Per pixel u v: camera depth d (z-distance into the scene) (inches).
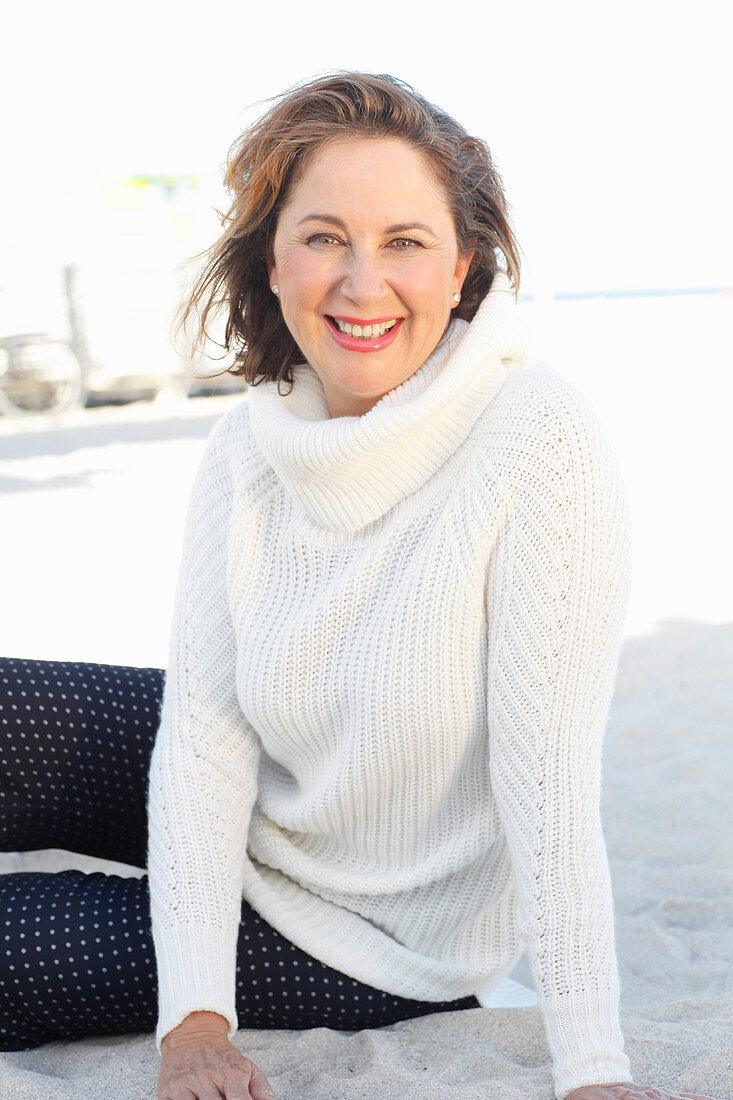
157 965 67.5
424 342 66.7
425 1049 69.1
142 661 177.8
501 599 62.9
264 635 68.8
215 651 73.3
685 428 389.1
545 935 61.7
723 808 116.9
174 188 716.7
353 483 66.1
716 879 101.0
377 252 64.7
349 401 70.7
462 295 71.7
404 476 65.9
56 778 77.4
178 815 70.3
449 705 64.8
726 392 461.4
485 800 69.0
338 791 68.4
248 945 70.8
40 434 483.8
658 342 660.7
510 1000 78.7
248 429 75.2
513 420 63.9
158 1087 62.2
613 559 63.0
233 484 74.2
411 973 70.9
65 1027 72.2
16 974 69.6
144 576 238.7
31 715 76.6
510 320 66.9
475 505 63.5
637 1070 67.1
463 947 71.8
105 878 74.6
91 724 78.2
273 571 70.3
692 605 202.7
